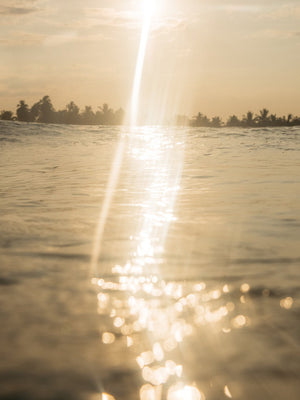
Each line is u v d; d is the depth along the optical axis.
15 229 3.37
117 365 1.41
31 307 1.87
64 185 6.02
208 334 1.62
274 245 2.87
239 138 16.36
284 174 6.85
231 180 6.32
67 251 2.76
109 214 4.01
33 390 1.28
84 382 1.32
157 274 2.32
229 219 3.73
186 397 1.25
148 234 3.23
